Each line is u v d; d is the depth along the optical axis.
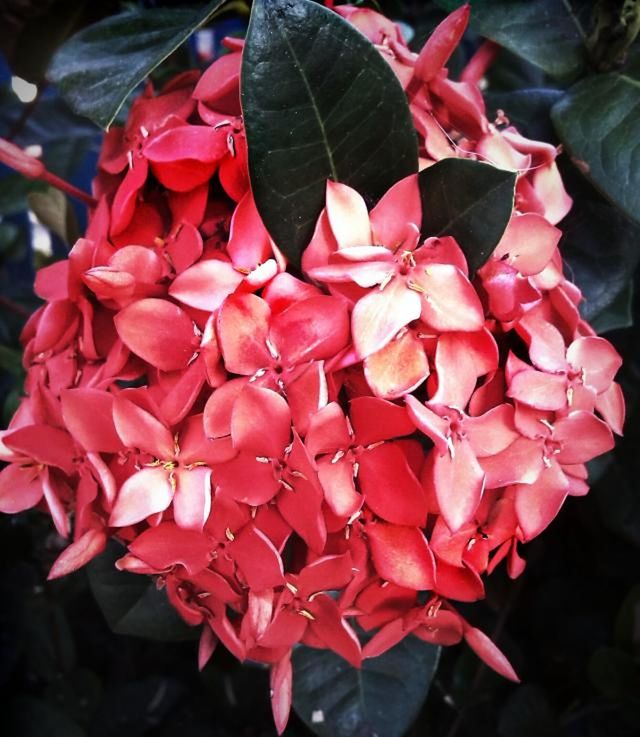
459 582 0.20
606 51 0.24
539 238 0.20
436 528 0.19
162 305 0.19
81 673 0.38
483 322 0.18
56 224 0.25
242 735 0.37
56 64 0.22
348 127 0.19
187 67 0.32
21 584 0.36
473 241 0.19
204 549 0.19
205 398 0.19
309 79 0.18
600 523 0.36
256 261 0.19
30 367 0.22
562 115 0.23
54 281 0.22
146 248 0.20
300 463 0.18
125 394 0.19
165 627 0.27
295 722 0.37
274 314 0.18
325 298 0.18
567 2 0.24
